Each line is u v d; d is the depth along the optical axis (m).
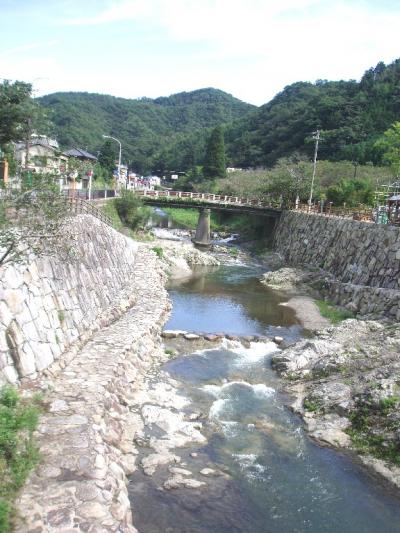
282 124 111.19
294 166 67.31
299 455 12.27
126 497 8.81
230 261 49.84
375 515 10.12
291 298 32.56
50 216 10.88
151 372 16.81
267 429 13.58
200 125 179.00
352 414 13.80
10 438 8.70
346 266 34.25
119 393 13.16
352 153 81.31
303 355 18.55
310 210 52.25
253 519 9.70
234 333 23.31
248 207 58.16
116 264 26.83
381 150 75.19
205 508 9.82
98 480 8.52
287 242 51.75
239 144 117.50
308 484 11.05
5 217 10.30
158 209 95.25
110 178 62.91
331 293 31.73
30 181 10.59
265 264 49.81
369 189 51.69
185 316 26.14
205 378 17.14
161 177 133.38
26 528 7.18
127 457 10.98
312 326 25.42
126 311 22.30
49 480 8.34
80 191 31.88
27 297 12.94
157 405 14.05
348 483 11.18
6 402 10.10
